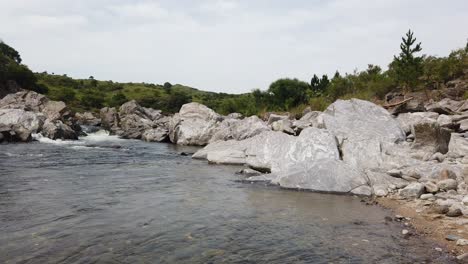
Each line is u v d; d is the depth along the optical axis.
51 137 38.47
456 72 33.56
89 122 61.53
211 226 9.86
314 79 51.84
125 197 13.06
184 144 38.31
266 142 20.31
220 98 114.94
